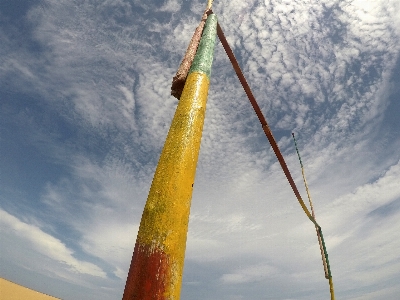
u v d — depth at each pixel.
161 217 2.02
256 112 6.78
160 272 1.77
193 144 2.63
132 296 1.68
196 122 2.85
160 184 2.24
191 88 3.29
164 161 2.44
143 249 1.88
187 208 2.21
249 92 6.64
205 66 3.74
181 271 1.92
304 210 7.14
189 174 2.39
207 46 4.18
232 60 6.46
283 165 7.15
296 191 7.33
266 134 6.83
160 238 1.91
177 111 3.01
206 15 5.24
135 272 1.79
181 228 2.06
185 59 3.98
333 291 5.55
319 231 6.79
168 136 2.72
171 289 1.75
